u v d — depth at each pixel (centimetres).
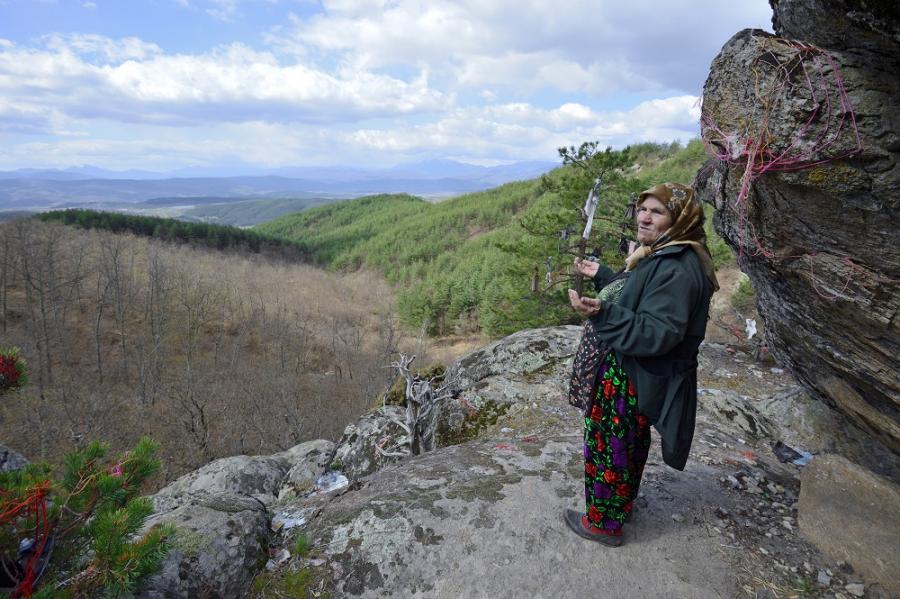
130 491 231
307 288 6259
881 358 248
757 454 417
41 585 198
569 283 1152
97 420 2397
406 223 10112
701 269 207
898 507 265
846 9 165
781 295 285
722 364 733
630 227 256
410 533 276
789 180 201
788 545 272
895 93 167
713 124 223
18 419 2312
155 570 213
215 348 3675
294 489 579
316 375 3522
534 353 637
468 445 417
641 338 197
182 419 2456
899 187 175
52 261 3744
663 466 356
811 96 181
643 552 261
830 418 475
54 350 3416
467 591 244
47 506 212
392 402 761
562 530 275
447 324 4581
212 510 291
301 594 250
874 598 234
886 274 207
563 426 480
